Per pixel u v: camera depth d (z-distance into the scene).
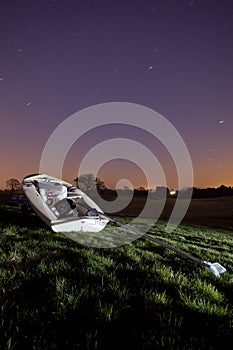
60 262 3.86
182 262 4.99
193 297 3.05
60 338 2.08
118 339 2.14
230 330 2.40
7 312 2.36
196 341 2.18
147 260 4.79
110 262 4.19
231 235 13.37
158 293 3.02
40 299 2.69
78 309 2.52
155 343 2.08
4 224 7.09
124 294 2.89
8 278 3.08
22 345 1.94
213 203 45.41
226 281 3.97
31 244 4.93
